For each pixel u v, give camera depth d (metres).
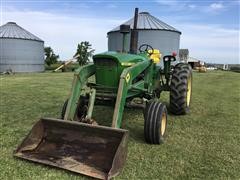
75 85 4.13
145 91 4.93
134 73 4.24
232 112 6.41
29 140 3.66
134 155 3.87
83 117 4.05
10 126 5.00
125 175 3.31
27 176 3.20
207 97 8.40
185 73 5.80
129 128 5.07
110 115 5.92
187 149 4.14
